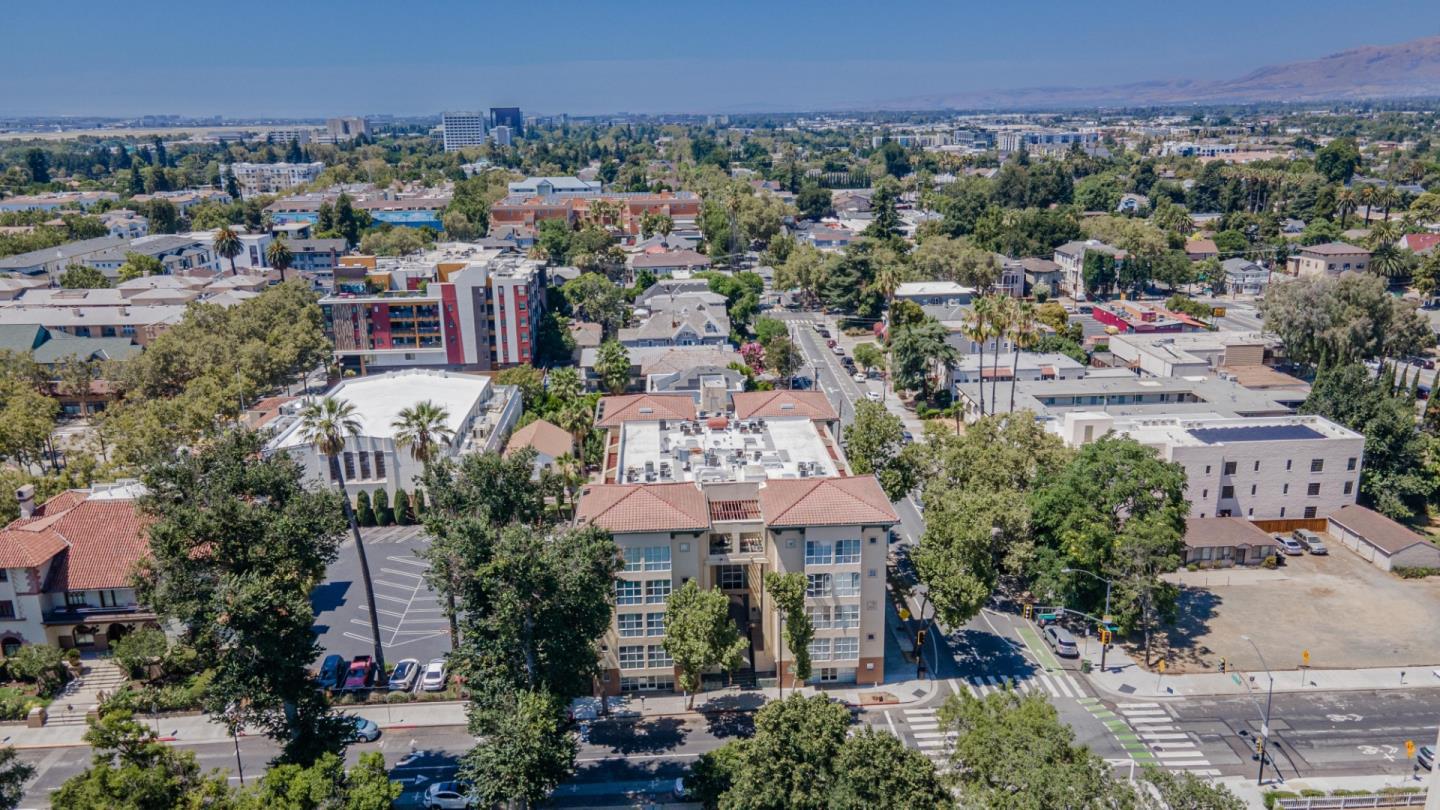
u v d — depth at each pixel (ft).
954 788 214.48
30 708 269.44
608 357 514.27
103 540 302.04
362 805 187.11
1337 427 391.45
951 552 280.92
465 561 228.22
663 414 354.74
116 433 409.49
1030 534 322.96
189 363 506.48
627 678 278.67
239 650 219.61
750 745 198.18
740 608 296.92
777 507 269.23
